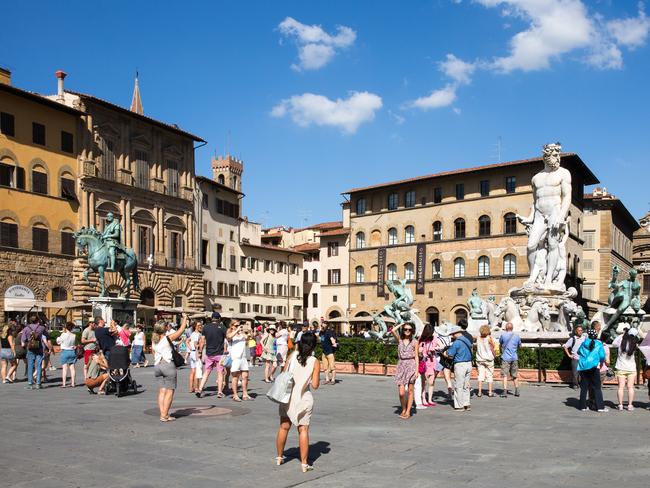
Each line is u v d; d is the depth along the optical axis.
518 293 29.61
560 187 29.55
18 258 57.91
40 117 60.91
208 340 20.50
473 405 18.59
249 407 18.02
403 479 9.88
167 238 74.44
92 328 23.97
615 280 30.75
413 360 16.08
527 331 27.67
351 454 11.66
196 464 10.76
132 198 69.69
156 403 18.69
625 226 104.81
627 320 29.59
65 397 20.25
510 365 20.81
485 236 77.69
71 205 63.34
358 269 90.00
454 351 17.77
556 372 24.31
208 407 17.95
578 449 12.19
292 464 10.84
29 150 59.69
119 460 11.01
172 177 76.12
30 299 58.62
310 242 112.06
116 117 68.56
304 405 10.41
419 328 31.75
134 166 70.75
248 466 10.66
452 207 81.00
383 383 25.59
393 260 85.94
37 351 23.20
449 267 80.38
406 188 85.88
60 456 11.30
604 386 23.53
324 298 96.50
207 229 83.00
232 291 87.88
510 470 10.47
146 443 12.49
